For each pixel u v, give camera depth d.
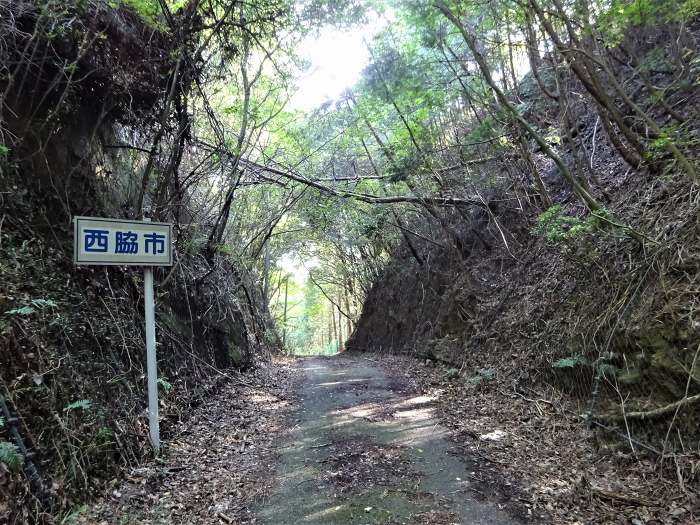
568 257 6.56
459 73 8.40
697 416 3.97
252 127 9.73
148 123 6.84
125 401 4.83
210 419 6.34
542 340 6.93
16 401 3.42
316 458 4.93
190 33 6.18
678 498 3.65
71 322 4.57
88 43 4.90
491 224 11.31
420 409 6.85
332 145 13.91
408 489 4.07
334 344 44.34
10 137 4.80
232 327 10.60
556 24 6.72
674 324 4.40
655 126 4.91
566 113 7.79
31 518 3.07
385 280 19.42
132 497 3.88
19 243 4.52
